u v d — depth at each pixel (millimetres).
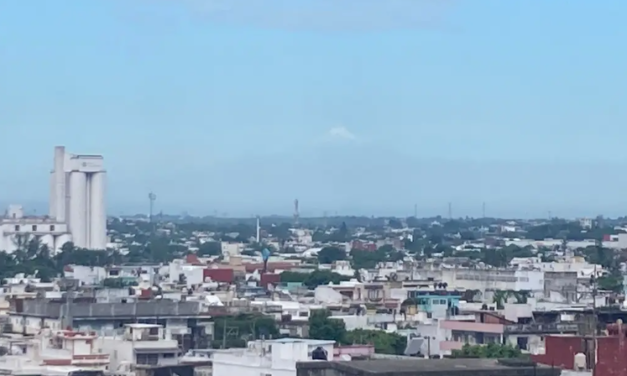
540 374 141125
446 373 137000
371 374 135125
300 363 144375
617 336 171875
